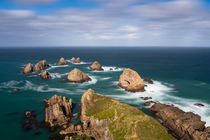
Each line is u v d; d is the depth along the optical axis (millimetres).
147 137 36531
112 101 52594
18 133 45625
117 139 37406
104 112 46781
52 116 51344
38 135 44750
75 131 45281
